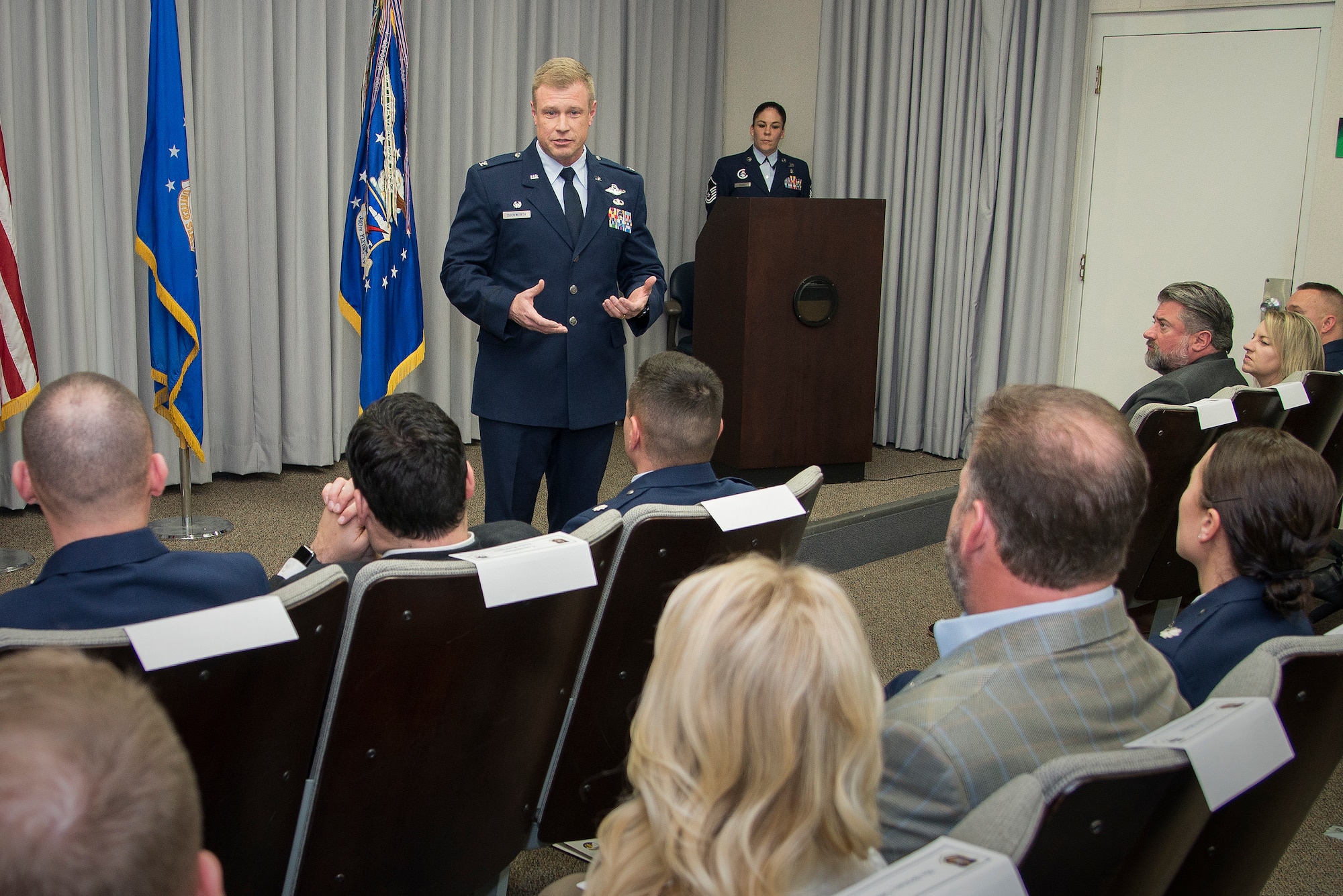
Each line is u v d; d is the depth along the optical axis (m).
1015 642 1.02
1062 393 1.11
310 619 1.16
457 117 5.18
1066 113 5.14
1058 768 0.79
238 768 1.17
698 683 0.74
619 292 3.22
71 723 0.50
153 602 1.37
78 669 0.55
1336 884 2.02
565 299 3.04
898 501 4.49
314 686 1.21
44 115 3.76
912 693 1.02
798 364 4.71
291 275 4.59
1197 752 0.85
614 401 3.16
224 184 4.35
